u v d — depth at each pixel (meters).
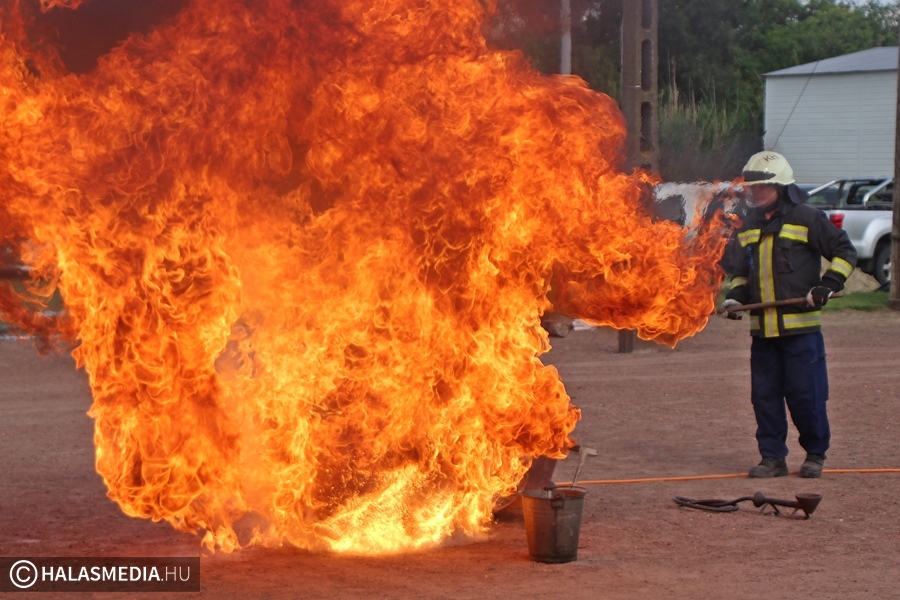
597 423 18.20
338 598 8.95
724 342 28.14
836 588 9.16
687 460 15.34
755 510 12.29
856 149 63.47
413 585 9.32
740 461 15.23
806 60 76.56
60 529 11.49
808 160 64.69
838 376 22.84
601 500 12.80
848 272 13.91
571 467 14.86
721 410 19.34
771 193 14.37
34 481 14.03
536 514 10.01
